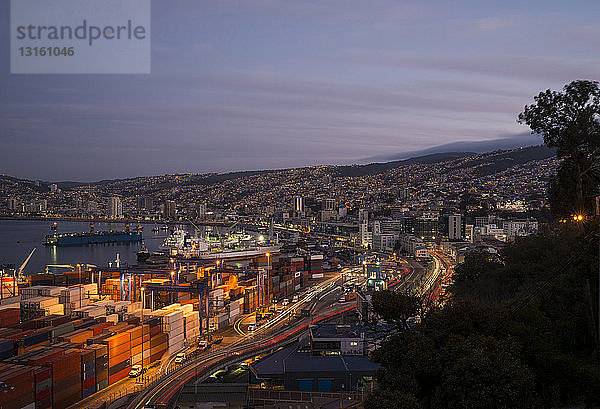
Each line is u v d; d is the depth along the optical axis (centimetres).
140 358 10012
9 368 7500
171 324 11056
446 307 4091
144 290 13850
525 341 3634
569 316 4228
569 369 3438
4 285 16688
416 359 3528
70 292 11662
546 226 8612
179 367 10231
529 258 7806
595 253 4444
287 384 8700
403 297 4122
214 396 8175
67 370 8094
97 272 16175
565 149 7494
